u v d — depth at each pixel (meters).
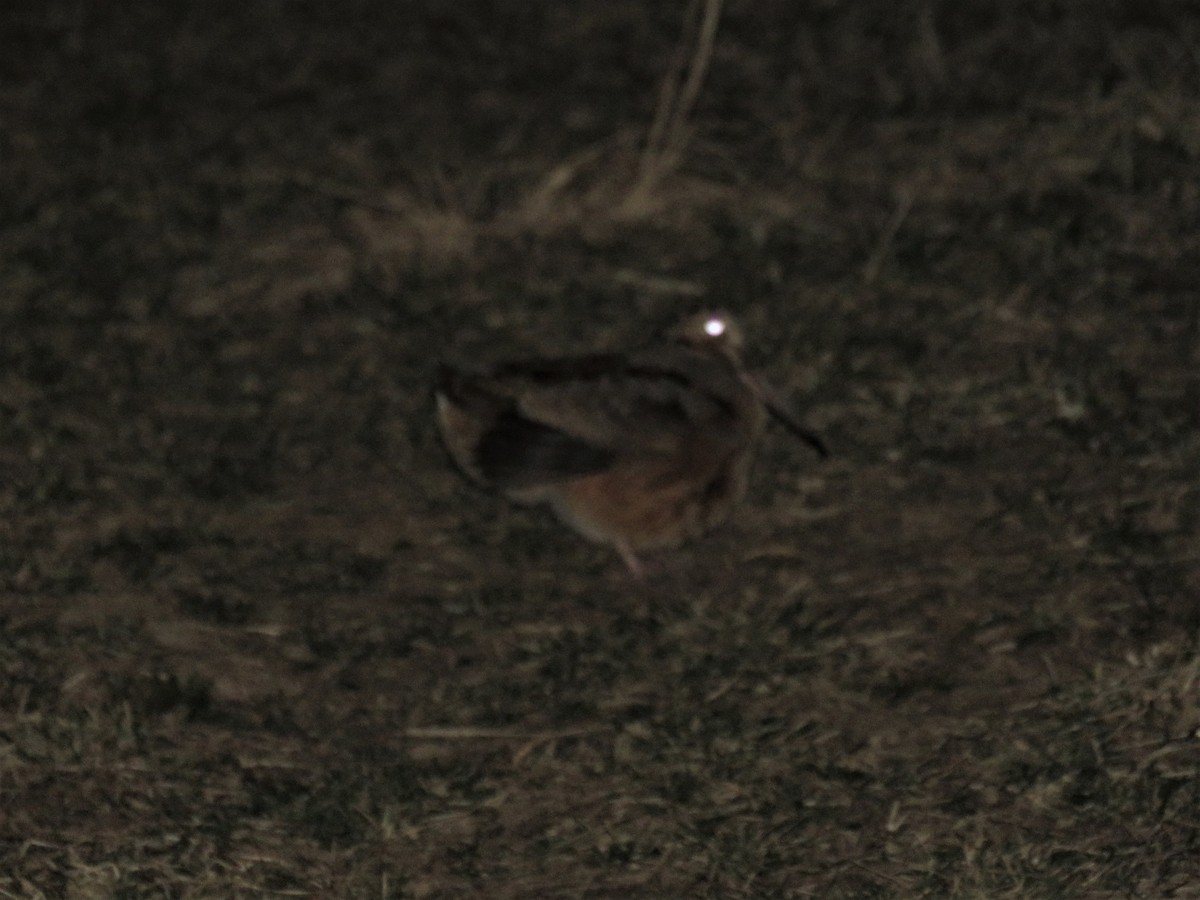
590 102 22.00
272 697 12.75
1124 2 22.80
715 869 10.95
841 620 13.21
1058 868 10.73
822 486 14.81
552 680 12.79
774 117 21.16
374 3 25.45
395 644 13.23
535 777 11.87
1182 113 19.92
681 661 12.89
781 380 16.19
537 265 18.55
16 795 11.81
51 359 17.33
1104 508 14.25
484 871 11.07
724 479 13.40
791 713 12.30
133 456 15.76
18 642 13.32
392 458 15.55
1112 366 16.05
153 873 11.11
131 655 13.16
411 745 12.23
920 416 15.59
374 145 21.36
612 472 13.03
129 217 20.05
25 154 21.59
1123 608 13.06
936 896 10.61
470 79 22.95
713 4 20.25
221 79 23.45
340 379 16.80
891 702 12.33
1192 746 11.66
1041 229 18.22
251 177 20.78
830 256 18.22
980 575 13.59
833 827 11.25
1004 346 16.55
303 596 13.84
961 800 11.38
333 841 11.34
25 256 19.19
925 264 17.83
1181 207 18.47
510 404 12.99
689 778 11.76
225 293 18.41
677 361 13.55
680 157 20.12
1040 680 12.41
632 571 13.87
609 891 10.87
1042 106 20.64
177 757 12.14
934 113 20.83
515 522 14.63
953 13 23.22
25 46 24.64
